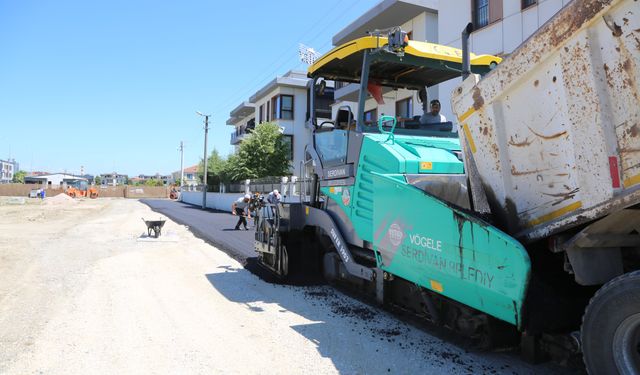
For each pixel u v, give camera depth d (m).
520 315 3.15
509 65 3.28
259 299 6.22
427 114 5.98
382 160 4.79
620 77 2.61
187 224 19.08
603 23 2.66
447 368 3.85
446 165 4.70
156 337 4.68
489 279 3.30
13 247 11.64
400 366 3.91
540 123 3.15
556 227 3.12
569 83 2.90
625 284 2.68
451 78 5.99
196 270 8.45
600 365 2.85
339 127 5.88
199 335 4.75
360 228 5.21
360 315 5.41
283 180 21.88
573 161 2.95
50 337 4.68
